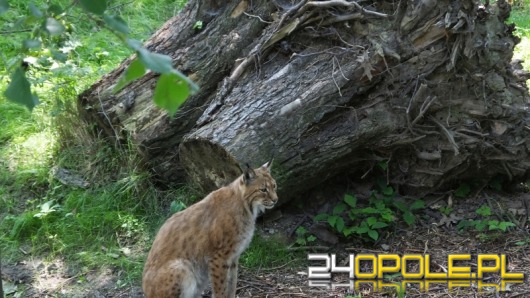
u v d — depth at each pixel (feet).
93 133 22.47
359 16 19.36
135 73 6.86
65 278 18.63
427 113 19.85
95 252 19.40
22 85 7.07
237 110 19.10
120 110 21.35
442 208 20.80
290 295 17.75
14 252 19.45
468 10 18.94
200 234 16.20
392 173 20.84
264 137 18.56
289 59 20.26
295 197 20.27
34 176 21.89
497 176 21.49
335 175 20.66
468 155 20.20
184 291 15.93
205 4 21.56
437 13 19.10
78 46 25.50
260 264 18.98
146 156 21.01
